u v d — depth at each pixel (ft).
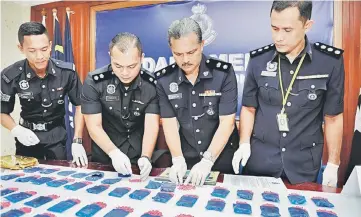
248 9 5.10
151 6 5.54
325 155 4.88
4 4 6.06
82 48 5.94
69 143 6.05
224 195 3.66
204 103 5.23
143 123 5.56
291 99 4.83
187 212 3.17
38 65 5.98
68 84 5.99
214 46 5.29
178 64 5.22
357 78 4.73
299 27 4.72
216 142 5.08
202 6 5.31
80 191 3.84
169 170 4.92
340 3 4.74
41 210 3.24
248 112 5.14
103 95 5.56
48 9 6.09
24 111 6.15
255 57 5.06
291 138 4.89
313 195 3.71
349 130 4.79
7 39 6.10
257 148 5.09
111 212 3.15
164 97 5.35
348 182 3.63
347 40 4.75
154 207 3.30
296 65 4.81
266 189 3.95
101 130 5.58
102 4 5.81
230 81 5.14
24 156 5.90
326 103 4.79
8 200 3.52
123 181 4.32
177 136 5.34
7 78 6.10
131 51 5.35
